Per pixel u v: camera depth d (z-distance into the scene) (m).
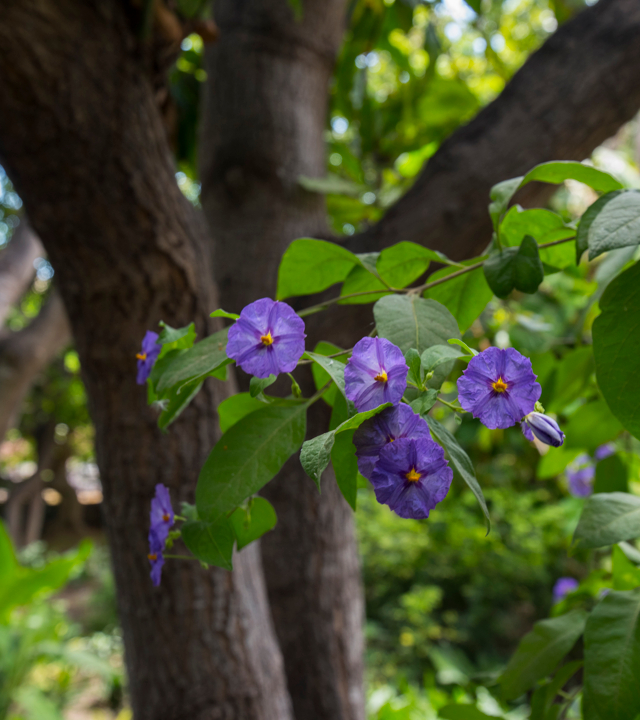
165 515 0.35
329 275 0.42
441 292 0.42
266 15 0.89
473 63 2.51
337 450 0.31
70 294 0.61
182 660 0.59
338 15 0.96
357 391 0.27
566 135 0.75
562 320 1.46
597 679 0.38
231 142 0.87
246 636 0.61
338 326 0.73
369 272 0.40
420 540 2.86
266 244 0.84
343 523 0.82
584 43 0.77
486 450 1.62
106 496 0.62
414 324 0.32
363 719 0.82
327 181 0.88
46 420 5.65
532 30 2.62
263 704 0.61
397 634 2.85
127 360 0.60
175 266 0.60
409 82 1.33
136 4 0.58
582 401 0.79
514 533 2.67
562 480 1.72
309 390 0.72
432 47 1.20
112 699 2.58
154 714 0.59
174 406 0.37
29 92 0.54
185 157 1.21
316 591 0.78
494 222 0.39
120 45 0.58
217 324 0.66
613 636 0.39
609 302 0.33
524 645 0.46
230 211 0.87
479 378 0.28
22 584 1.54
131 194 0.58
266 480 0.32
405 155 1.75
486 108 0.80
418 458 0.26
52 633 1.99
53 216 0.59
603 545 0.41
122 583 0.62
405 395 0.29
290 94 0.89
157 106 0.63
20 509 5.63
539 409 0.29
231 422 0.39
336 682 0.79
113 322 0.60
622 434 0.61
